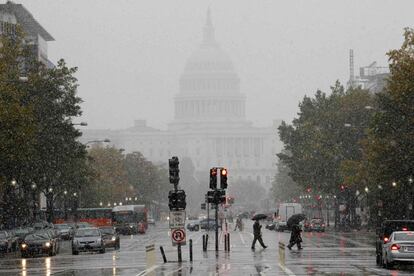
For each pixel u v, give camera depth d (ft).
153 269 244.63
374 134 416.87
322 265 255.50
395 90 383.45
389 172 414.62
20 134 355.15
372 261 273.33
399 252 234.58
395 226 249.34
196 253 336.49
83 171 550.77
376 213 548.31
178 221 276.82
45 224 515.91
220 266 255.70
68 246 460.96
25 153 370.94
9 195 504.02
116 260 302.04
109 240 385.29
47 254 347.97
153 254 254.27
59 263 293.02
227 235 344.28
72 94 479.82
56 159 481.05
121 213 634.02
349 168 549.13
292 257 298.35
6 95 365.20
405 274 219.61
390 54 388.16
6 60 445.37
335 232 601.21
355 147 623.77
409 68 378.53
